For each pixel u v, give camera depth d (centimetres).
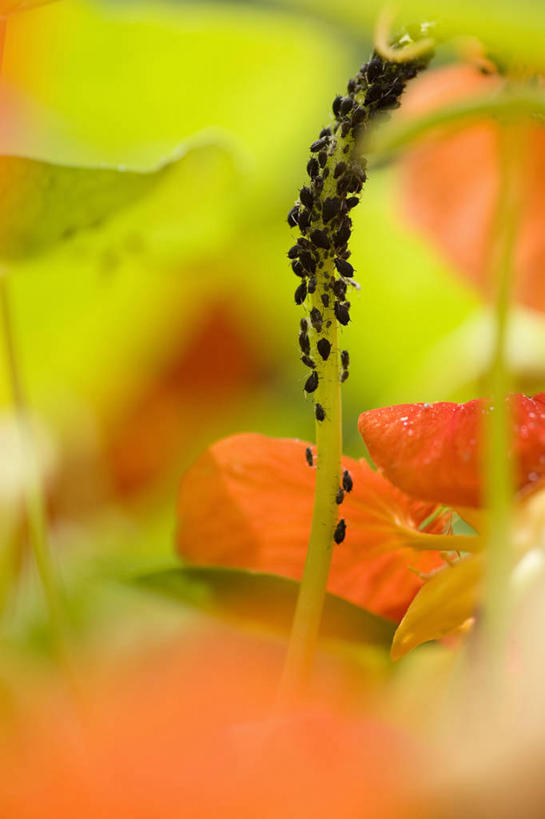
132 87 50
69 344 54
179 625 34
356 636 31
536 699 25
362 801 24
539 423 28
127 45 49
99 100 50
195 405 58
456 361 51
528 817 25
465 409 29
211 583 31
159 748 25
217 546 32
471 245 46
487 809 25
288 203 55
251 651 31
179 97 51
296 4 25
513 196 27
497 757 25
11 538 37
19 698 28
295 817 24
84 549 45
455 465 29
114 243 37
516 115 26
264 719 26
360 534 32
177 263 50
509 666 26
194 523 32
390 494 31
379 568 32
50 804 24
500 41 25
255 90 52
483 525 30
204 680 26
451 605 29
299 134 55
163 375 57
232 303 58
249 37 50
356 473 31
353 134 28
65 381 54
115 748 25
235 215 49
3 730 26
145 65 50
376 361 60
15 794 25
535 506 28
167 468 55
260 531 32
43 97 49
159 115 52
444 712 27
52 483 47
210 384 58
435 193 46
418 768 25
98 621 37
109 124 51
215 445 32
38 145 48
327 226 28
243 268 57
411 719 28
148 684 27
